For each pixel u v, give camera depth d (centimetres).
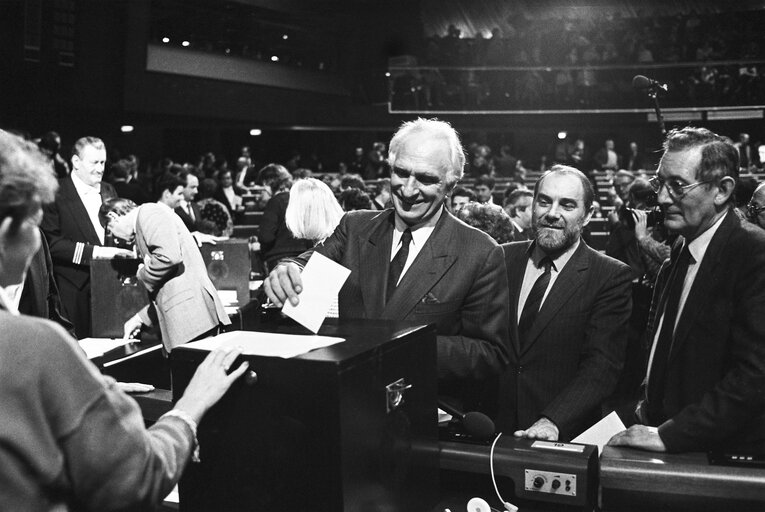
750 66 1441
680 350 172
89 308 429
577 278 225
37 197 95
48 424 88
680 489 133
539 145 1709
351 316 174
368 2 1727
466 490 150
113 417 92
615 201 796
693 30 1669
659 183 177
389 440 123
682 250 180
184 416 106
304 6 1597
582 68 1527
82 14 1213
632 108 1509
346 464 110
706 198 168
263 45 1549
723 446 154
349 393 111
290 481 113
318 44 1670
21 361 87
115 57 1274
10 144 96
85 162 439
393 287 171
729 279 164
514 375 227
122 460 91
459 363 164
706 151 167
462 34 1861
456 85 1563
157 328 353
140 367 305
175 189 543
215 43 1445
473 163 1534
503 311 173
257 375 114
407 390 128
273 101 1573
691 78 1474
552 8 1864
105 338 337
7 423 86
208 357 114
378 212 184
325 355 112
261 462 115
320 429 110
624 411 444
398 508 126
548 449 145
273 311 153
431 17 1817
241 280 443
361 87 1675
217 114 1466
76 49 1220
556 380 224
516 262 241
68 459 90
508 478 147
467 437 152
